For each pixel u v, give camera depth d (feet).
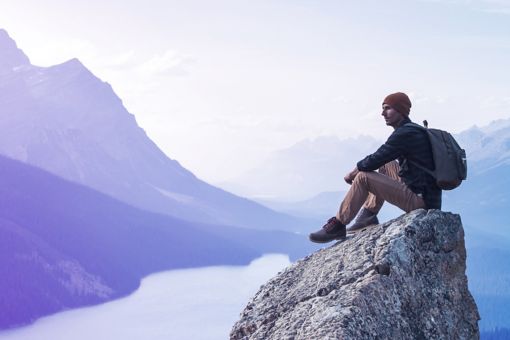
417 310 24.39
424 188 26.23
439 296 25.31
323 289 25.02
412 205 26.63
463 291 26.48
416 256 25.23
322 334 21.94
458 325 25.62
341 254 26.94
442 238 26.16
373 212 28.37
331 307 23.08
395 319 23.44
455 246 26.58
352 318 22.26
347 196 27.91
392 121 27.12
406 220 26.17
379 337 22.48
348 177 28.35
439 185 25.85
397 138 25.96
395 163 28.09
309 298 25.35
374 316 22.90
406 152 26.12
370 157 26.53
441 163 25.59
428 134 25.98
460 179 25.85
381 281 23.91
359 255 25.91
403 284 24.36
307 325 23.03
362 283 23.86
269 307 26.40
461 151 26.11
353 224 28.60
